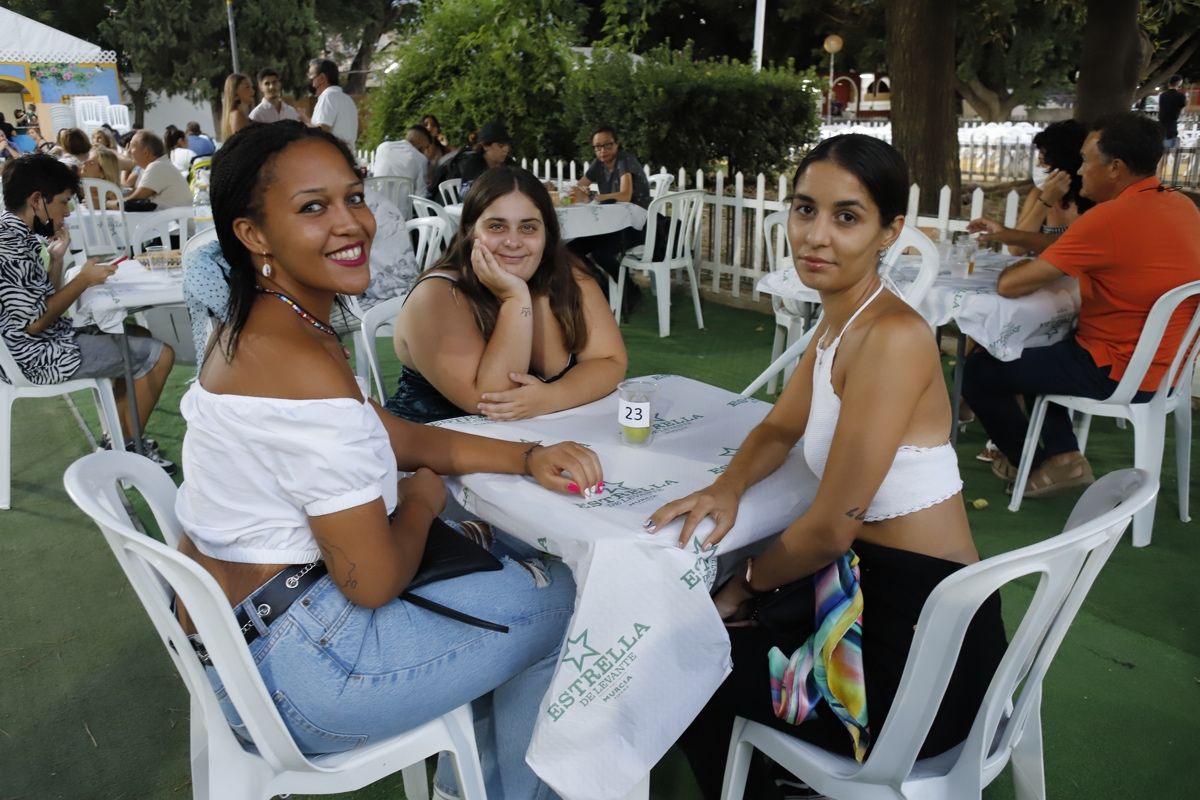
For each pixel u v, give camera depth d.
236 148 1.42
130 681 2.64
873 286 1.72
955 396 4.11
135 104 31.56
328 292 1.50
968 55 22.34
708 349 6.20
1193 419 4.62
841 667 1.55
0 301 3.56
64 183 4.06
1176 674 2.60
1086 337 3.37
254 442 1.40
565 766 1.57
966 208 12.73
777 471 1.90
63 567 3.33
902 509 1.71
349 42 35.00
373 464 1.45
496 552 1.92
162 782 2.23
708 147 10.62
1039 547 1.30
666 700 1.59
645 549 1.57
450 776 1.93
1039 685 1.61
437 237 5.52
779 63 24.28
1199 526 3.52
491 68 11.93
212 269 3.05
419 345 2.46
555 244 2.53
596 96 10.62
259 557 1.49
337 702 1.52
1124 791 2.15
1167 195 3.23
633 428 2.04
